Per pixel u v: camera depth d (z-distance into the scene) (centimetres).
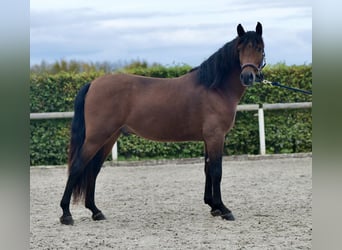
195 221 674
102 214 695
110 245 562
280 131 1260
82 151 665
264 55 679
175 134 689
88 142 665
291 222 655
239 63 683
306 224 641
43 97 1244
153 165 1196
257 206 761
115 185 972
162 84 692
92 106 670
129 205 793
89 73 1254
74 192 674
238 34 679
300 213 706
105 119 666
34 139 1229
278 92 1264
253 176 1023
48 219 710
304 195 832
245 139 1255
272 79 1262
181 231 620
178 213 728
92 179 691
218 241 570
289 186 913
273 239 573
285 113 1261
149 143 1240
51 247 559
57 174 1123
